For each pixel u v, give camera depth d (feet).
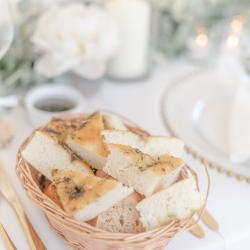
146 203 1.86
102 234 1.80
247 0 3.31
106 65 2.94
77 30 2.59
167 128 2.58
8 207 2.12
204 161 2.31
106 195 1.84
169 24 3.11
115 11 2.82
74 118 2.27
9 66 2.70
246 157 2.39
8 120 2.59
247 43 2.85
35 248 1.95
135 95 2.86
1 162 2.31
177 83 2.97
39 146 2.01
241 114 2.50
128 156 1.94
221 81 2.83
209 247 2.03
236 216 2.15
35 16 2.78
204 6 3.19
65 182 1.89
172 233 1.84
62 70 2.60
